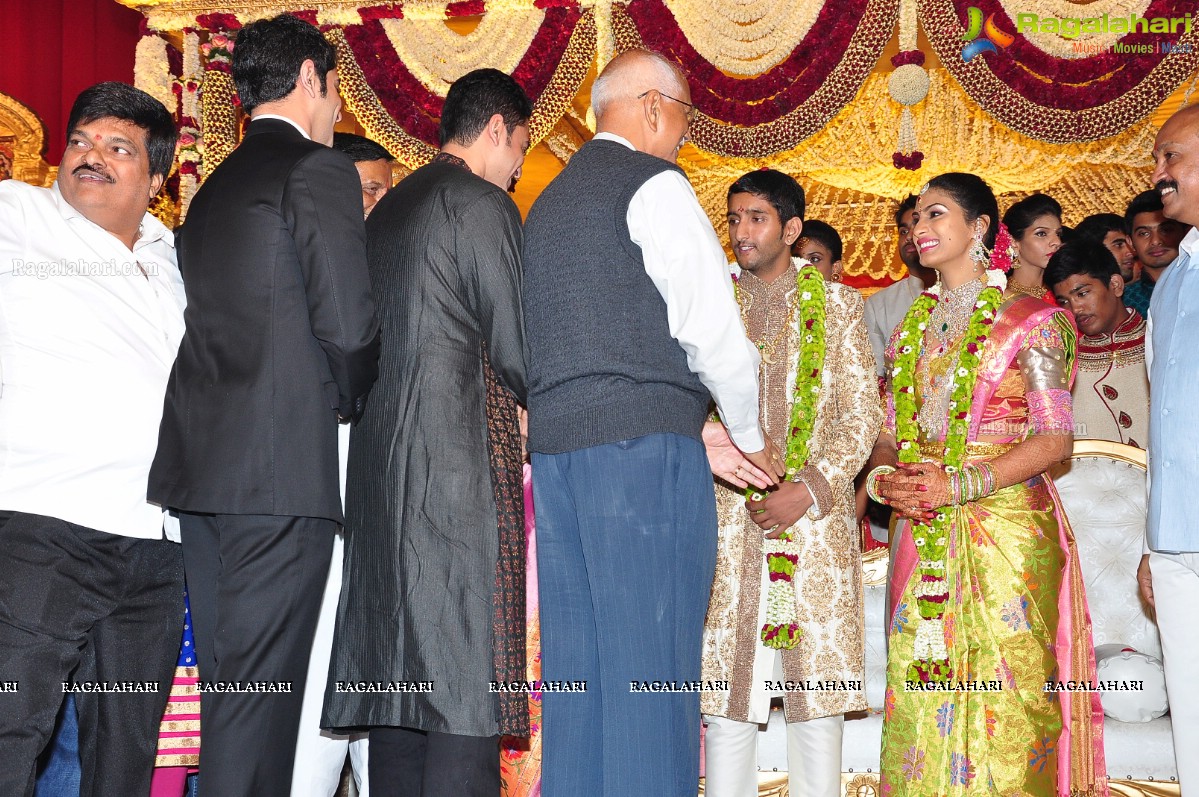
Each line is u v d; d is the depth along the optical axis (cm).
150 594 225
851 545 262
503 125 234
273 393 204
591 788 211
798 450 255
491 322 213
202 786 199
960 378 250
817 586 254
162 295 227
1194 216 247
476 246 213
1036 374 249
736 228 270
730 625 257
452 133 235
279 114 225
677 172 208
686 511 205
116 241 222
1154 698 274
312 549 208
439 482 209
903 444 259
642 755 201
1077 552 256
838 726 257
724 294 201
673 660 203
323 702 216
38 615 205
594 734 212
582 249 207
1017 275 362
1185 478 243
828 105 521
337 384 208
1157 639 298
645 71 223
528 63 535
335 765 240
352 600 215
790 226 271
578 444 203
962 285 262
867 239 816
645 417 201
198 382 209
